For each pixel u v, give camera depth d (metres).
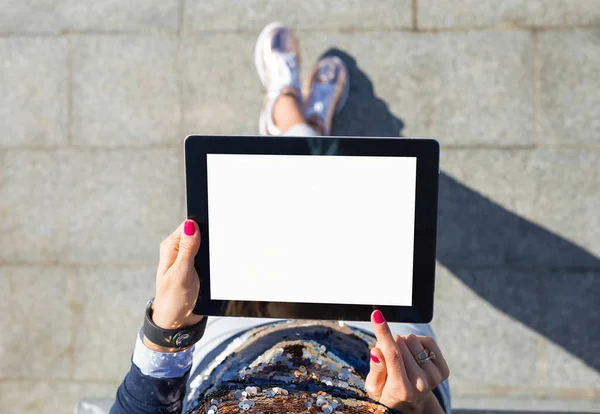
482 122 2.40
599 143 2.38
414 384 0.98
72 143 2.48
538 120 2.39
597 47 2.38
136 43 2.47
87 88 2.48
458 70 2.41
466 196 2.40
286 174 1.05
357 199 1.04
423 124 2.42
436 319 2.40
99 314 2.47
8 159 2.50
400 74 2.42
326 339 1.14
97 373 2.47
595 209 2.37
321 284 1.08
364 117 2.44
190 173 1.05
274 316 1.08
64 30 2.49
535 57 2.39
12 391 2.48
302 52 2.45
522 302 2.38
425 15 2.41
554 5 2.39
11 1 2.50
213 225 1.06
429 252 1.06
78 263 2.47
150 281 2.46
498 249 2.38
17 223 2.49
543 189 2.38
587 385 2.37
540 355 2.38
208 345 1.33
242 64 2.45
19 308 2.49
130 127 2.47
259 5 2.44
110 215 2.47
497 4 2.40
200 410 0.96
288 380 1.02
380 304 1.07
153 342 1.01
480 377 2.38
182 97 2.46
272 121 2.33
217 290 1.08
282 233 1.06
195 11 2.46
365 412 0.95
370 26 2.43
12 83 2.51
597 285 2.37
